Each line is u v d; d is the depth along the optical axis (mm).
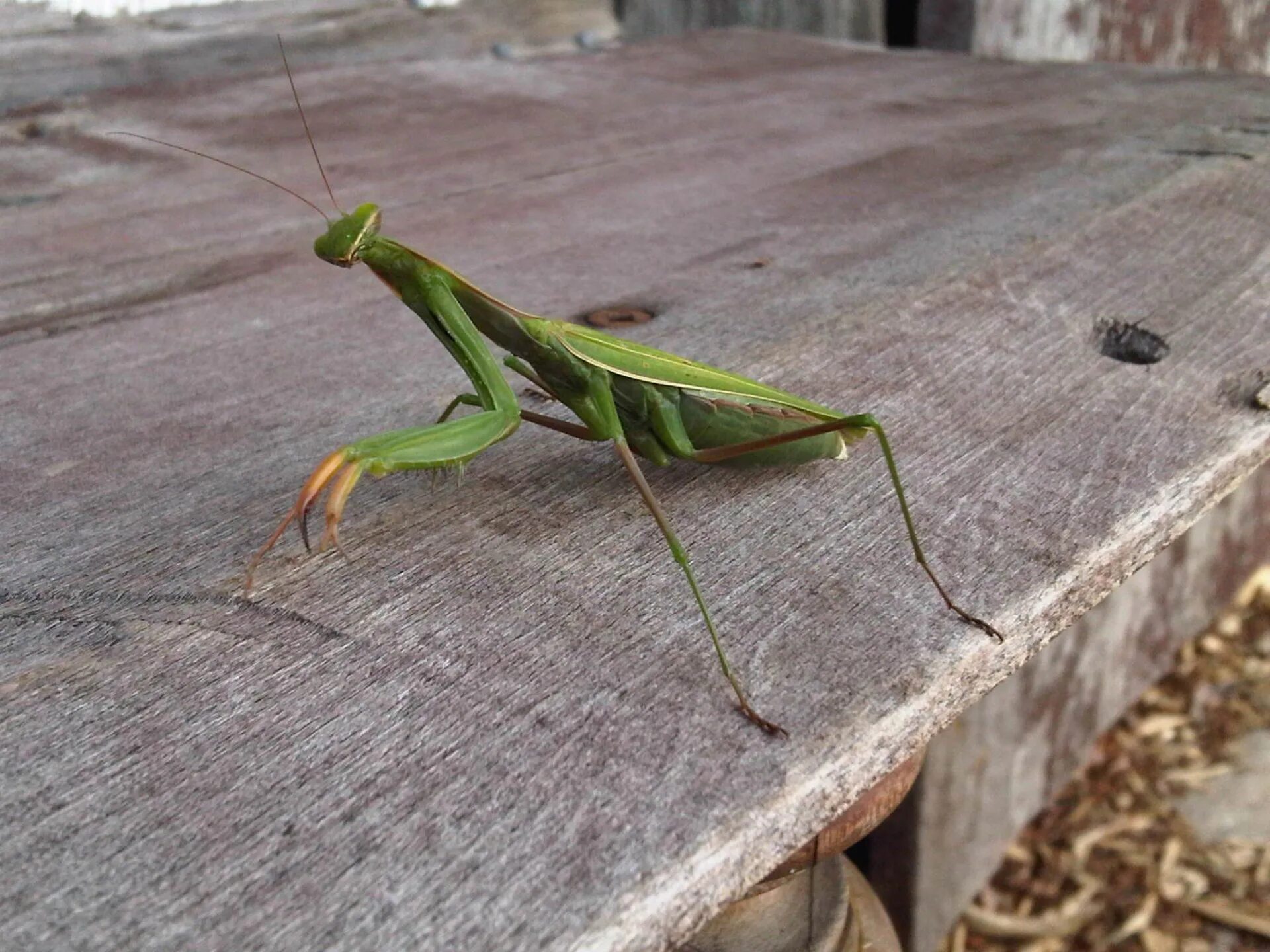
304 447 147
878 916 167
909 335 169
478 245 221
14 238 237
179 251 230
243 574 117
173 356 181
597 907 78
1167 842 349
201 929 77
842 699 97
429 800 87
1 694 99
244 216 251
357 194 260
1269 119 283
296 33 372
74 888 80
